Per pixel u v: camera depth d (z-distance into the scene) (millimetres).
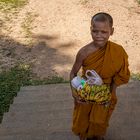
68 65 4695
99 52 1980
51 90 3535
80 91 2061
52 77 4426
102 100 2090
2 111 3717
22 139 2623
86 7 5965
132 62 4742
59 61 4773
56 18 5711
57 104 3193
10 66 4641
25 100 3361
